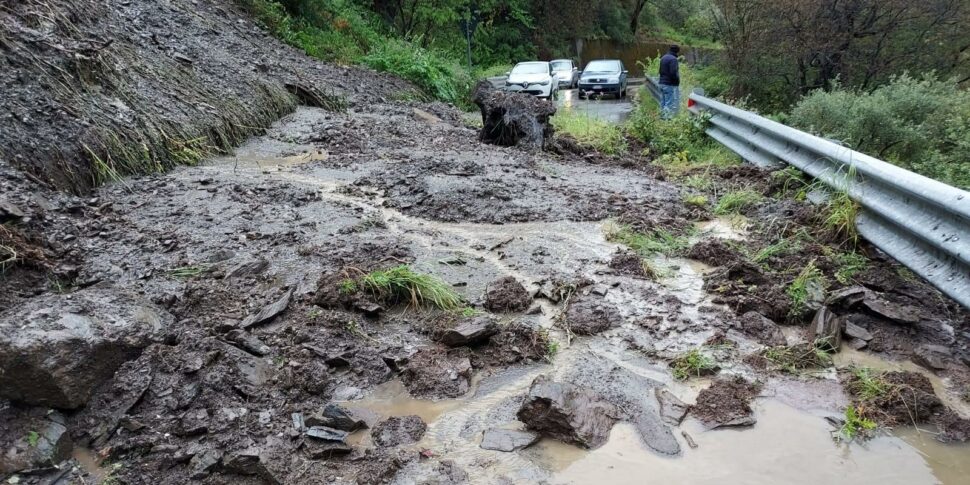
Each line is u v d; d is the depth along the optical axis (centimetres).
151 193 570
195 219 513
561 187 660
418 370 325
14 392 267
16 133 520
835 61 1639
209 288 388
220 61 959
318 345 340
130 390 292
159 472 259
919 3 1503
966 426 282
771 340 356
